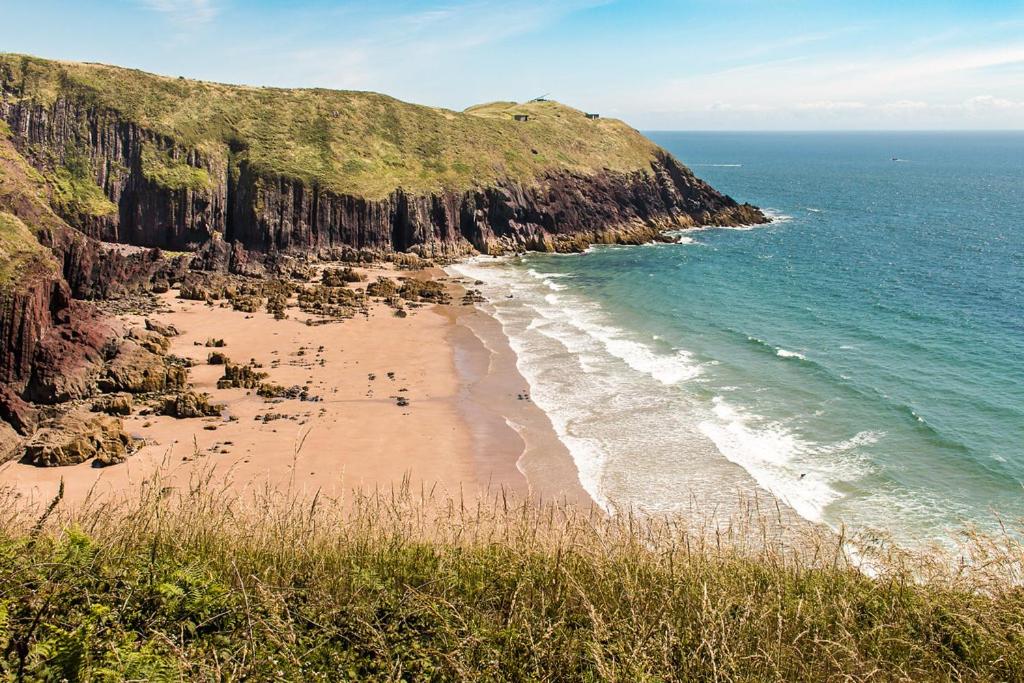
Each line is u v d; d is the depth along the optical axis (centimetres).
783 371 4688
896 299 7062
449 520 1145
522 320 6128
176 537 978
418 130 10519
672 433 3641
